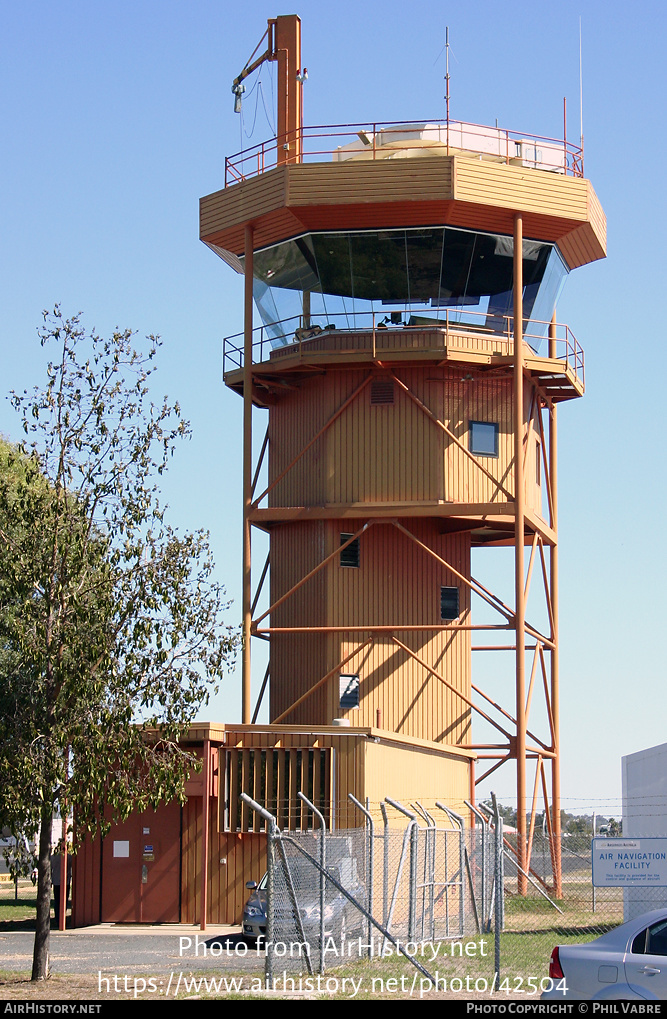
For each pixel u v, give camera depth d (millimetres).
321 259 39062
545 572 43031
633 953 14102
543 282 40156
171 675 19812
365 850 22703
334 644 39562
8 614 19969
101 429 20234
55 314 20453
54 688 19562
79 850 30391
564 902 34406
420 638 40469
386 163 37031
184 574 20000
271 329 41156
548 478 43125
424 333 39062
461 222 37875
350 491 39469
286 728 30000
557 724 41062
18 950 24812
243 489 39531
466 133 39000
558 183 38312
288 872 19641
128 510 20062
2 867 63969
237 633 20359
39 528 19828
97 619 19453
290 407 41594
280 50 41031
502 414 40094
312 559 40438
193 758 20422
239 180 40281
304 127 38906
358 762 29656
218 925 29484
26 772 18828
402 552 40781
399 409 39594
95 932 28469
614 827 30891
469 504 37938
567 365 40469
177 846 29953
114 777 20047
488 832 26078
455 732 40125
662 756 27188
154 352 20672
